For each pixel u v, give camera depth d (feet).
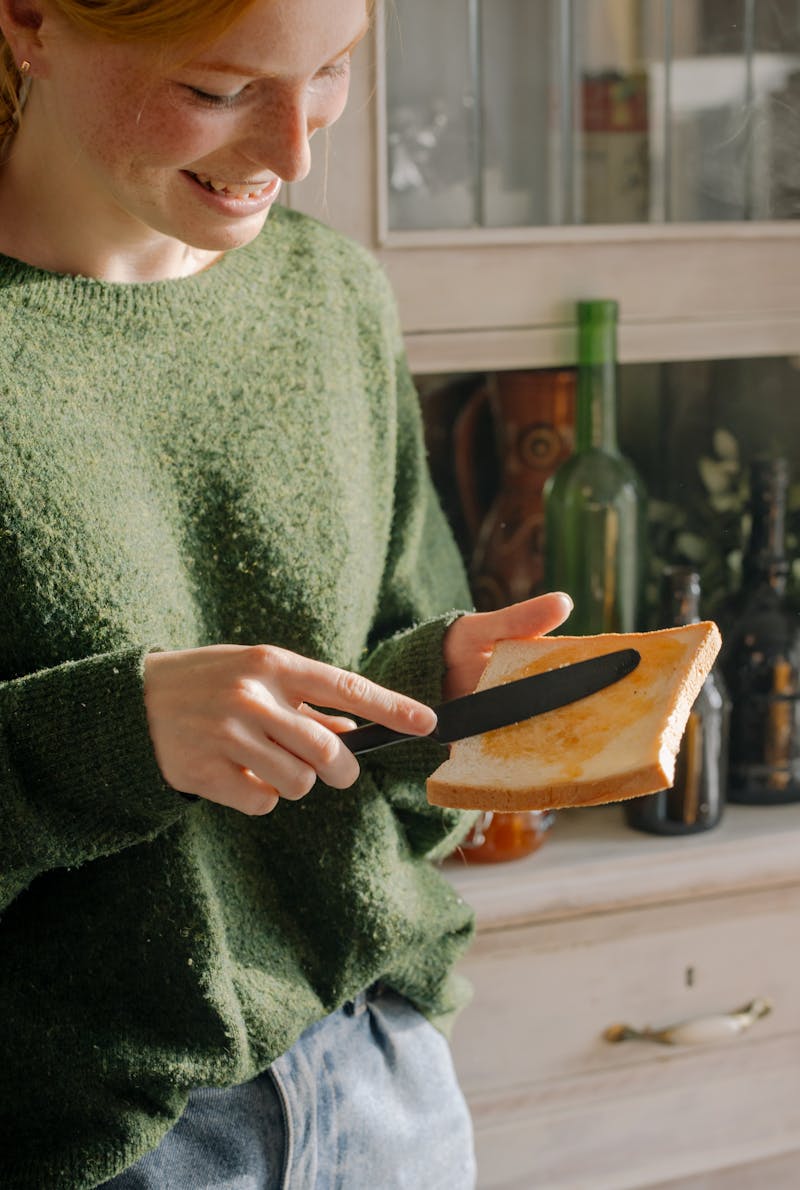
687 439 4.78
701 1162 4.49
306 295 2.87
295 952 2.73
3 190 2.56
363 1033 2.85
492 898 4.03
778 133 4.22
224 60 2.06
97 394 2.53
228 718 2.10
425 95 3.82
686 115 4.11
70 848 2.29
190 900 2.48
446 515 4.65
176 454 2.63
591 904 4.12
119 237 2.59
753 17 4.10
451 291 3.97
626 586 4.32
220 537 2.68
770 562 4.42
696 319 4.26
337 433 2.84
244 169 2.25
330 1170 2.73
